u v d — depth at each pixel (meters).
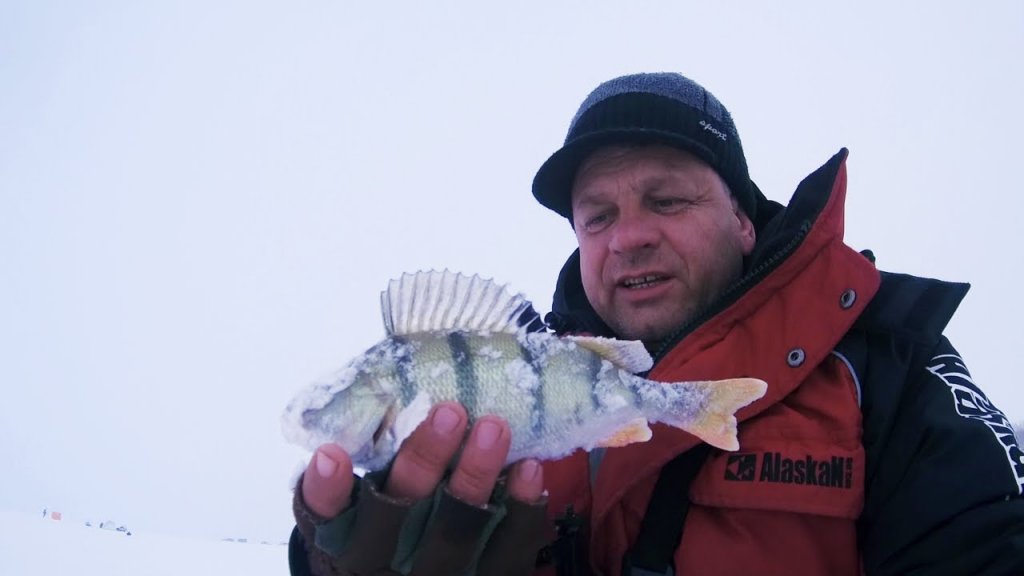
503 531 0.42
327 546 0.41
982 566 0.43
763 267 0.53
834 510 0.47
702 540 0.48
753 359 0.52
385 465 0.43
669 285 0.60
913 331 0.52
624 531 0.51
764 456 0.49
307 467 0.41
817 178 0.56
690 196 0.60
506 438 0.41
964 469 0.46
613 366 0.47
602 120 0.62
